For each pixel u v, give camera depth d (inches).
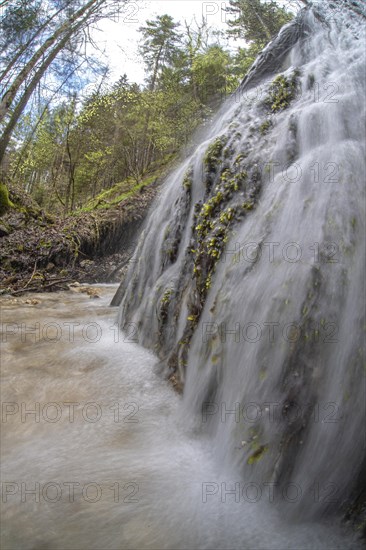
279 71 205.8
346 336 68.6
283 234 87.9
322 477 64.4
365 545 56.0
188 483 70.7
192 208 132.1
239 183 113.4
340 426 65.1
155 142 695.7
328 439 65.2
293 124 116.1
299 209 88.5
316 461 65.1
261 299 81.7
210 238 110.7
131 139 807.1
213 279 102.7
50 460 75.7
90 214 421.4
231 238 103.9
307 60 185.6
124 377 110.3
